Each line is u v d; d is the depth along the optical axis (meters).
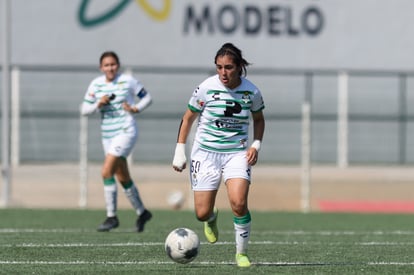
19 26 103.56
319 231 52.03
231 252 38.19
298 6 107.25
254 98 32.25
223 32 106.44
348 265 33.72
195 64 106.06
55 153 99.38
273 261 35.25
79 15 104.56
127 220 58.56
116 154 48.28
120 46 105.44
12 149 95.88
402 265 34.06
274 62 107.06
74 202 84.62
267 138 102.25
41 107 99.00
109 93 48.66
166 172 95.69
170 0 105.88
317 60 107.62
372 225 57.56
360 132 104.25
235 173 31.94
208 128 32.31
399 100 104.12
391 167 103.88
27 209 69.00
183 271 31.20
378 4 108.31
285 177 98.25
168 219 60.16
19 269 32.03
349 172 101.00
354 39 108.12
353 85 103.94
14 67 95.31
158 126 99.38
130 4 105.38
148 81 99.12
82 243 41.81
